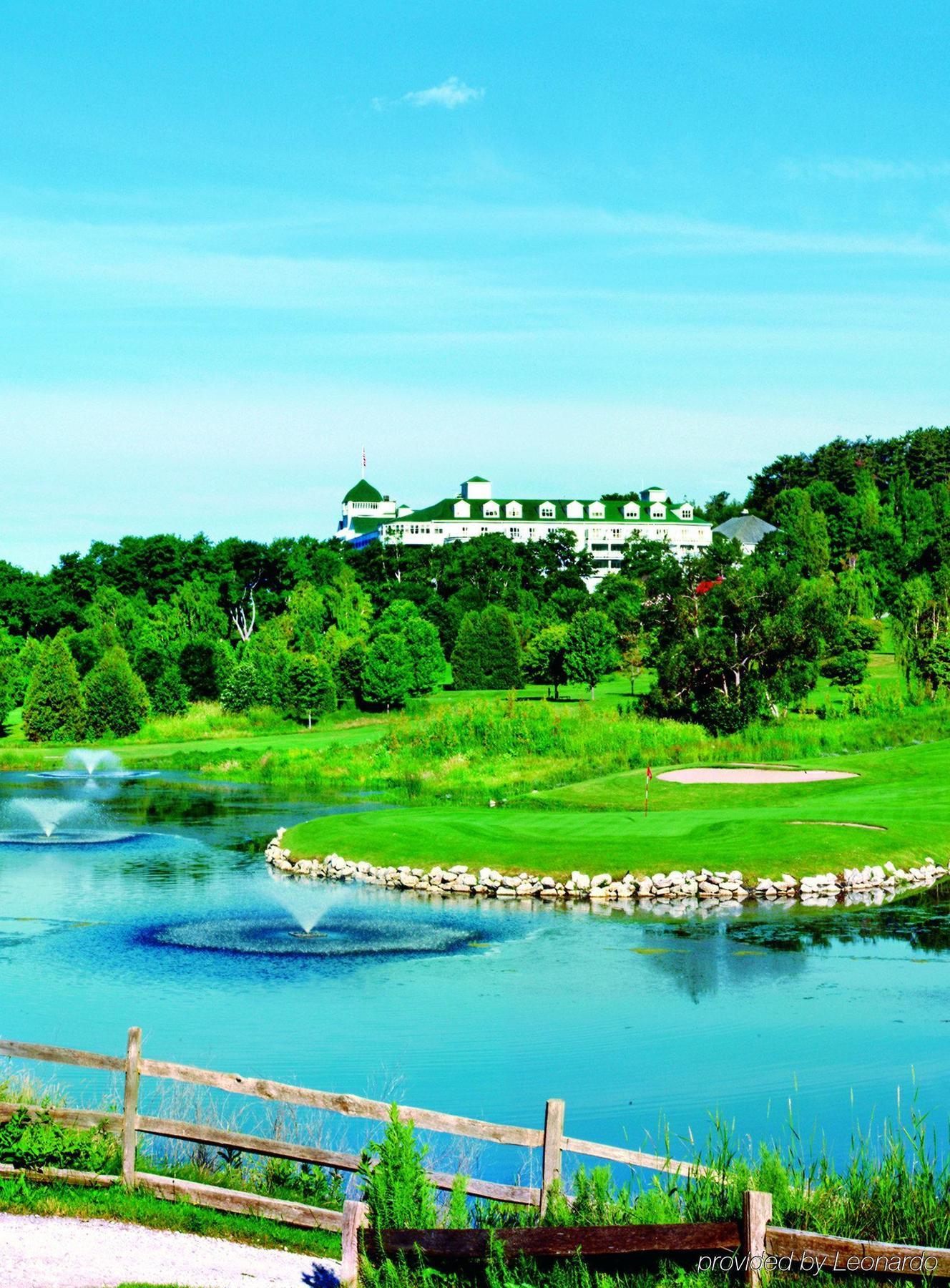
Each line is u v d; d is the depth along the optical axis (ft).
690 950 113.39
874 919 127.13
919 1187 42.09
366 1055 79.71
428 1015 90.38
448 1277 34.71
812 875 144.56
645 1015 90.79
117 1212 42.75
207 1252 40.04
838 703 327.26
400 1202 37.40
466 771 246.27
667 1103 70.74
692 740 267.18
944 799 188.65
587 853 150.41
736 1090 72.95
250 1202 43.70
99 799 232.73
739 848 152.35
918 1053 80.43
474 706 287.48
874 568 574.56
